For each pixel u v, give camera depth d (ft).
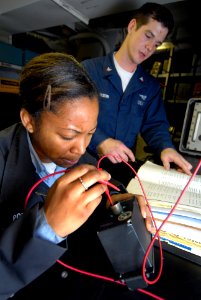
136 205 1.47
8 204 1.53
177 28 6.45
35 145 1.68
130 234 1.20
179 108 6.62
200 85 6.40
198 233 1.57
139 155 6.06
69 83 1.31
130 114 4.03
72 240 1.69
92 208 1.11
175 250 1.59
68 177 1.09
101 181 1.16
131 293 1.29
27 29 6.94
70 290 1.30
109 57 3.99
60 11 5.01
